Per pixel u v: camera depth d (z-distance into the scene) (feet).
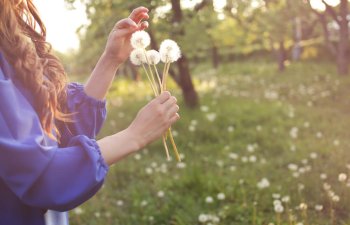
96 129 5.58
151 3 23.21
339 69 52.37
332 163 17.98
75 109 5.43
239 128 26.03
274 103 34.68
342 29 51.31
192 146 23.30
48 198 3.73
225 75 71.41
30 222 4.18
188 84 32.58
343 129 24.75
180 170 19.97
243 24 31.83
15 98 3.83
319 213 13.35
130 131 4.28
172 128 27.22
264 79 57.00
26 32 4.97
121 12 24.04
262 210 14.19
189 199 15.55
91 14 22.61
